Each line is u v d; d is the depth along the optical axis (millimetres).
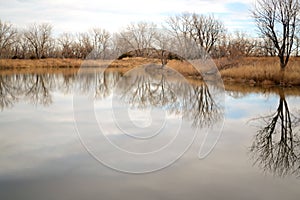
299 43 16234
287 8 15523
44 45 44438
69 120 7656
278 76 14641
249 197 3666
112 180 4070
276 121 7695
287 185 3986
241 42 22828
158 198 3641
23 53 43219
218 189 3859
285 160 4895
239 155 5031
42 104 10359
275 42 15883
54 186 3959
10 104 10445
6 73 26203
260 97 11406
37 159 4879
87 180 4102
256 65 16750
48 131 6582
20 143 5746
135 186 3924
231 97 11359
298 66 15727
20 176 4258
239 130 6664
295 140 6055
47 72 26500
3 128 6898
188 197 3658
